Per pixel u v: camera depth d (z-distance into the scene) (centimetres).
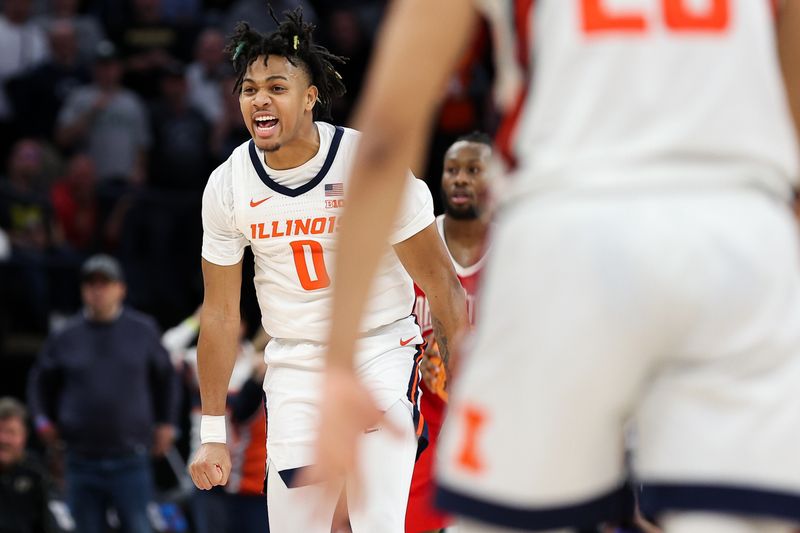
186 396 2639
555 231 457
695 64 468
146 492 2306
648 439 468
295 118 1058
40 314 2950
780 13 518
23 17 3547
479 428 469
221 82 3438
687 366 461
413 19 471
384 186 457
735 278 450
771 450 449
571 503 467
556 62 472
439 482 484
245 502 1972
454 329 1075
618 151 463
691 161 464
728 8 474
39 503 2269
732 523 452
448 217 1388
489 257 489
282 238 1073
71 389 2295
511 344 462
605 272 449
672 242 449
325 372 449
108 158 3288
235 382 2094
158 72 3566
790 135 485
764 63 479
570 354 452
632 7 469
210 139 3344
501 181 487
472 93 2909
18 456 2259
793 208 529
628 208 455
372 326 1088
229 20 3478
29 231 3022
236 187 1085
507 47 484
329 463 435
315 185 1071
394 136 458
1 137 3394
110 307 2320
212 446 1113
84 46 3606
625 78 466
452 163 1381
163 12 3709
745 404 452
